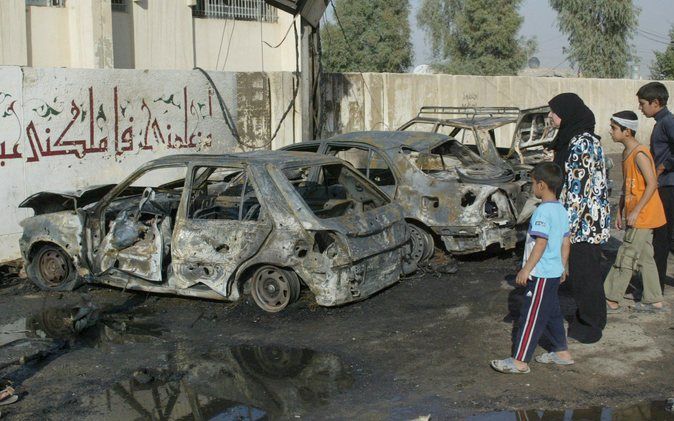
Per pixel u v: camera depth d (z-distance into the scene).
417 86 16.70
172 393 5.15
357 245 6.70
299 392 5.11
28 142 9.32
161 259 7.12
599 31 38.50
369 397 5.00
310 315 6.77
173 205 7.84
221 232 6.86
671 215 6.79
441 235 8.38
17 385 5.35
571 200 5.83
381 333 6.29
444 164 9.23
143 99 10.74
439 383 5.22
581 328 6.22
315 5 12.16
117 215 7.67
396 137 9.20
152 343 6.21
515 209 8.37
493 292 7.45
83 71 9.94
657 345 5.87
